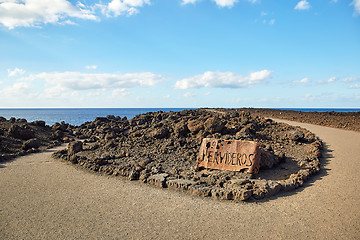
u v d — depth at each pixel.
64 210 8.02
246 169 10.80
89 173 12.05
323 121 32.91
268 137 18.70
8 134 19.98
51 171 12.38
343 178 10.84
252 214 7.70
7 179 11.14
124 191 9.63
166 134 18.58
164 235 6.55
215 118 17.98
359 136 22.19
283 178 10.65
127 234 6.60
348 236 6.45
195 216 7.58
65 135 24.12
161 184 10.08
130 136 19.80
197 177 10.45
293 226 6.96
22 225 7.09
